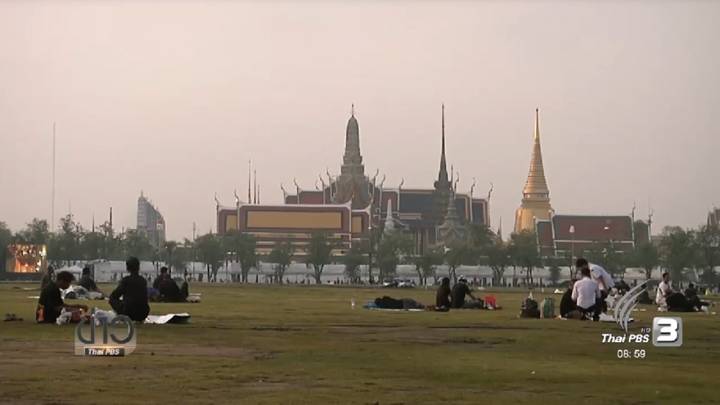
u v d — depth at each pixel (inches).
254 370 1325.0
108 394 1119.0
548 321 2354.8
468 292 3080.7
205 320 2287.2
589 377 1299.2
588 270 2438.5
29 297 3786.9
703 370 1392.7
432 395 1142.3
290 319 2374.5
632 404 1104.2
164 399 1095.6
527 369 1370.6
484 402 1099.3
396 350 1600.6
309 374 1295.5
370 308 3043.8
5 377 1228.5
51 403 1059.9
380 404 1080.8
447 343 1737.2
